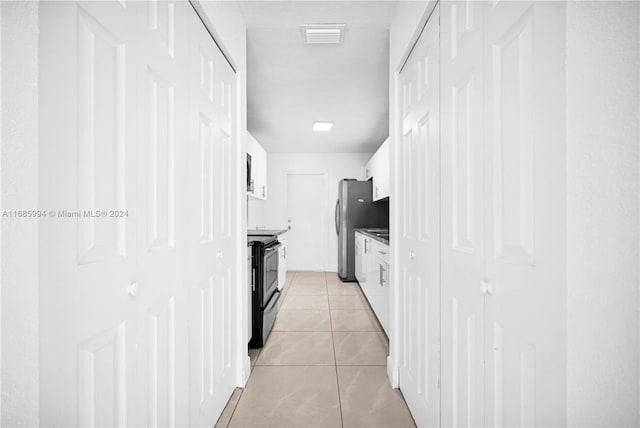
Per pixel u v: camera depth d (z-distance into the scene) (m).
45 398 0.70
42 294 0.69
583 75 0.69
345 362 2.67
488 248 1.07
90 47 0.83
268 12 2.30
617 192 0.66
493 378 1.04
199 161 1.58
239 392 2.20
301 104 4.18
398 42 2.19
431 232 1.64
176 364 1.33
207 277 1.69
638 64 0.64
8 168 0.60
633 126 0.64
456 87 1.33
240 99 2.29
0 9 0.59
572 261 0.70
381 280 3.34
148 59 1.11
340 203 6.39
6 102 0.60
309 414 1.96
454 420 1.35
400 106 2.26
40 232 0.68
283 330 3.42
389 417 1.93
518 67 0.91
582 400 0.69
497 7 1.01
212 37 1.78
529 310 0.85
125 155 0.98
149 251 1.12
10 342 0.61
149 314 1.12
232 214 2.16
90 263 0.82
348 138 5.93
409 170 2.04
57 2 0.73
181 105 1.37
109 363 0.91
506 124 0.97
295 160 7.18
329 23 2.45
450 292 1.39
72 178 0.77
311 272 7.08
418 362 1.84
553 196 0.77
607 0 0.67
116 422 0.94
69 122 0.76
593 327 0.68
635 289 0.64
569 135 0.70
